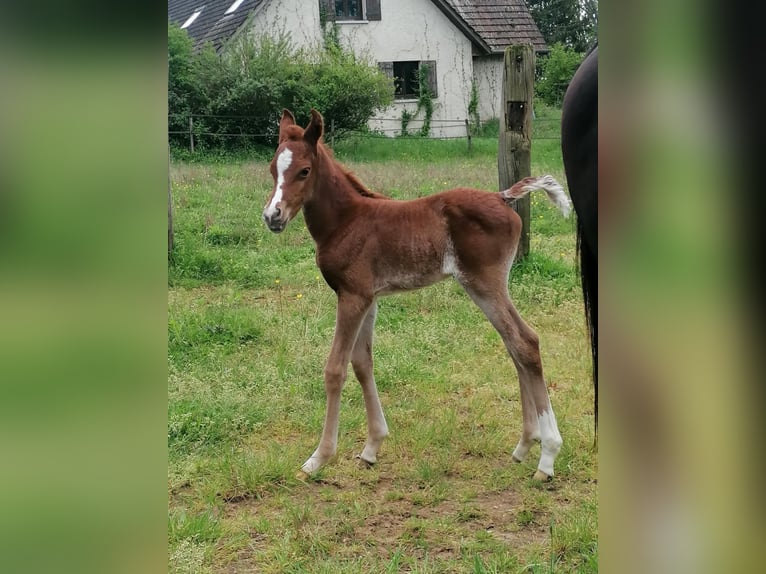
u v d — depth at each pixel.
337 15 19.27
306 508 2.96
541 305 5.66
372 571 2.56
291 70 16.58
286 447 3.56
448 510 3.04
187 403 3.95
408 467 3.41
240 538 2.79
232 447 3.61
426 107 20.14
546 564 2.55
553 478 3.24
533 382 3.25
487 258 3.31
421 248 3.36
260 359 4.64
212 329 5.10
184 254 6.96
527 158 6.15
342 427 3.83
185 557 2.61
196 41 19.36
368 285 3.40
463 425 3.82
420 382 4.33
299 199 3.32
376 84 17.19
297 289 6.29
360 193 3.59
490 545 2.70
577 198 2.65
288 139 3.35
